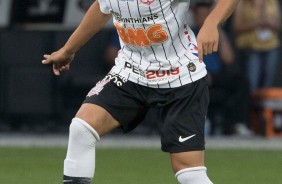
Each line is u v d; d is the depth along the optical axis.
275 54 40.00
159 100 17.00
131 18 16.77
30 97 40.19
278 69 40.38
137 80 17.03
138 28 16.78
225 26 40.50
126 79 17.08
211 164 30.47
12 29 39.91
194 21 37.19
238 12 39.69
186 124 16.80
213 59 38.44
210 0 36.69
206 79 17.12
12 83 40.12
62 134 39.69
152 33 16.72
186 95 16.84
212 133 39.19
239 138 38.66
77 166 16.73
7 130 40.09
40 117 40.28
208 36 15.77
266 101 39.25
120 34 17.17
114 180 26.61
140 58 17.05
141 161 31.06
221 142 37.19
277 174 28.23
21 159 31.41
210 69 38.41
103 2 17.28
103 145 36.06
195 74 16.92
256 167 29.86
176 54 16.91
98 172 28.23
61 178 27.02
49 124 40.19
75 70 39.97
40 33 39.97
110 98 17.00
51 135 39.38
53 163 30.41
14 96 40.19
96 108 16.89
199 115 16.86
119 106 17.02
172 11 16.64
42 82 40.09
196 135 16.80
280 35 40.31
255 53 39.75
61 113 40.12
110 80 17.17
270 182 26.53
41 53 40.09
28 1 39.69
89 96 17.14
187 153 16.80
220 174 28.11
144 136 39.38
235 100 39.06
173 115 16.86
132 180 26.64
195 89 16.88
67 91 39.94
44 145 35.78
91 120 16.78
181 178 16.92
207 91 17.12
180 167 16.92
